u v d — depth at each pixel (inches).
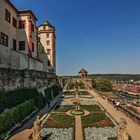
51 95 2726.4
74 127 1256.2
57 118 1493.6
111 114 1662.2
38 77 2170.3
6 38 1860.2
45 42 3705.7
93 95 3253.0
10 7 1952.5
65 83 5497.1
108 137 1063.0
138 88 6702.8
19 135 1091.9
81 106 2058.3
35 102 1856.5
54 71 3821.4
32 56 2246.6
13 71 1535.4
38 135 972.6
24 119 1428.4
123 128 933.8
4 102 1307.8
